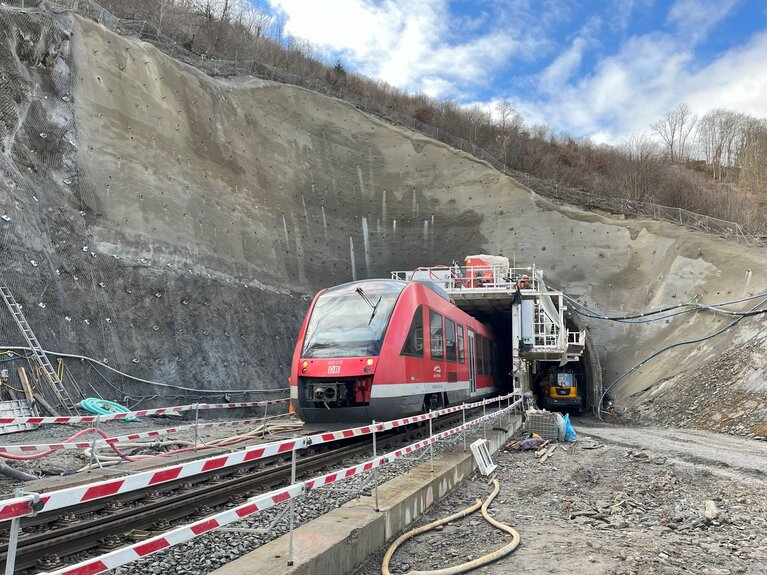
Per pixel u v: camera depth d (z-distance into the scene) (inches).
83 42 825.5
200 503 262.5
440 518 288.0
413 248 1331.2
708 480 396.5
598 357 1108.5
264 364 919.7
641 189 1545.3
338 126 1362.0
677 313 1046.4
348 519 224.4
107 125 817.5
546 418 600.1
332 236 1270.9
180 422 681.0
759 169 1908.2
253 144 1149.7
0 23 720.3
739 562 223.5
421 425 566.9
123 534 215.6
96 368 653.3
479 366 813.2
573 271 1236.5
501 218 1311.5
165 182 880.3
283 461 393.4
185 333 791.7
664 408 840.3
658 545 238.1
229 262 959.6
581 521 283.0
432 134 1492.4
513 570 205.6
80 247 705.6
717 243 1085.8
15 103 703.1
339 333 494.0
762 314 831.7
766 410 655.1
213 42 1627.7
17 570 176.7
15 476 295.0
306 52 2159.2
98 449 416.5
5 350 559.8
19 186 655.1
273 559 173.2
